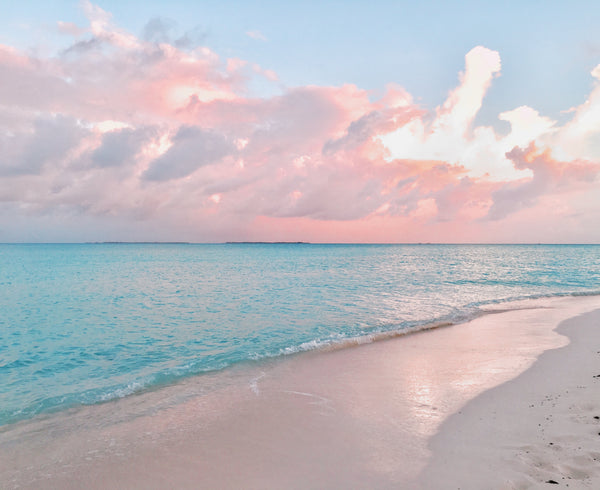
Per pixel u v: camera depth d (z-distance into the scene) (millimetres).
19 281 44500
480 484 5160
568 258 105438
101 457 6562
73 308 25594
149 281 44219
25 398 9789
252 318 20844
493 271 57312
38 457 6605
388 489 5285
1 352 14938
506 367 10906
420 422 7527
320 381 10367
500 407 7957
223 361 12688
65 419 8281
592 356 11641
